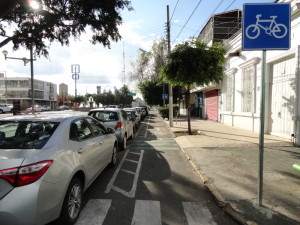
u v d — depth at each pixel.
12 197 2.53
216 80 10.99
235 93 14.52
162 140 11.34
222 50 10.80
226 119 16.48
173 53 10.85
